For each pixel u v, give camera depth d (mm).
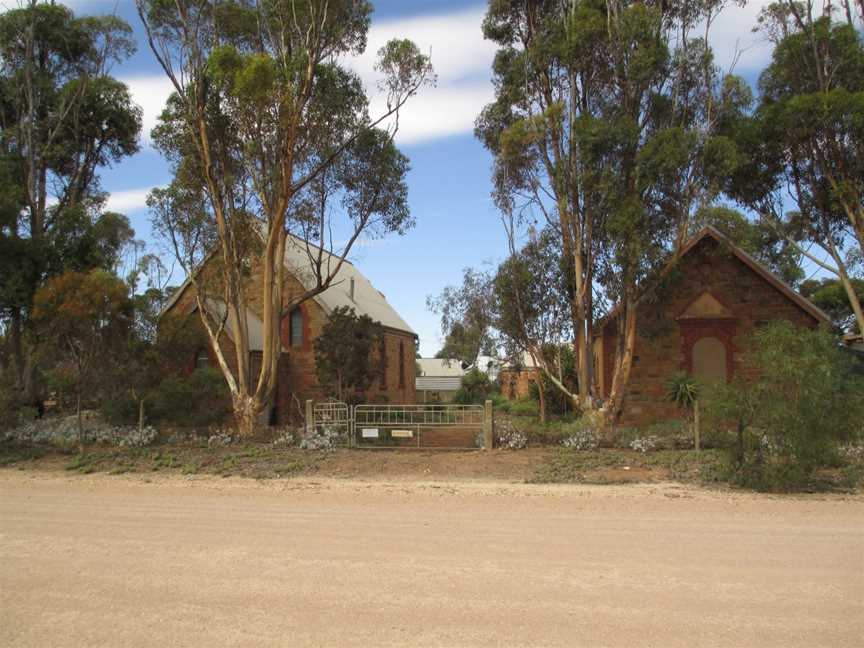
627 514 10703
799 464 12867
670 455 16047
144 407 20453
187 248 21203
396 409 18719
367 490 13312
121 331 19688
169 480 14836
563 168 18719
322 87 19609
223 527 9648
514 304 20750
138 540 8812
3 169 24391
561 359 25688
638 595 6480
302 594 6535
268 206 19688
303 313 30484
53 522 10055
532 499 12180
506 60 20375
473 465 15859
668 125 18703
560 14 19688
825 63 20938
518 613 5996
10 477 15523
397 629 5625
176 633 5562
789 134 20703
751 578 7039
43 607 6211
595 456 16203
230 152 20359
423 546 8445
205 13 19156
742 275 25391
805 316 24984
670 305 25531
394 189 22375
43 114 28375
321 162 20719
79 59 28672
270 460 16688
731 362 25047
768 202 23016
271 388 20156
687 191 17891
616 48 18359
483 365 44750
